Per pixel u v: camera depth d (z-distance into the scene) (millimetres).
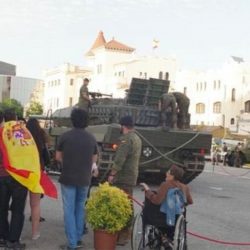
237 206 14133
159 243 7746
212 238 9734
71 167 8047
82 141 8102
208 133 16906
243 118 71625
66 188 8070
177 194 7500
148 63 89125
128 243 8617
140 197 14703
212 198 15633
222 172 28828
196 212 12719
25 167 7949
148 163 16328
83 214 8281
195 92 86125
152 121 17766
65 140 8086
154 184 18094
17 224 8000
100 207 7789
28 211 11398
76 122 8195
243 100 79625
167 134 16328
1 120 8242
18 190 7969
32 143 8109
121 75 90438
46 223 10234
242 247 9070
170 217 7441
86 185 8148
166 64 89938
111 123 17234
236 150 38062
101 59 97438
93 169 8500
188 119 17547
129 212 7922
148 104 18281
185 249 7676
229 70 80625
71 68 110562
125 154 8539
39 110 113562
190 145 16672
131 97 18297
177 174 7598
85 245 8523
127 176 8641
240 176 26062
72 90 110000
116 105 17797
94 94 18781
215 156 36625
